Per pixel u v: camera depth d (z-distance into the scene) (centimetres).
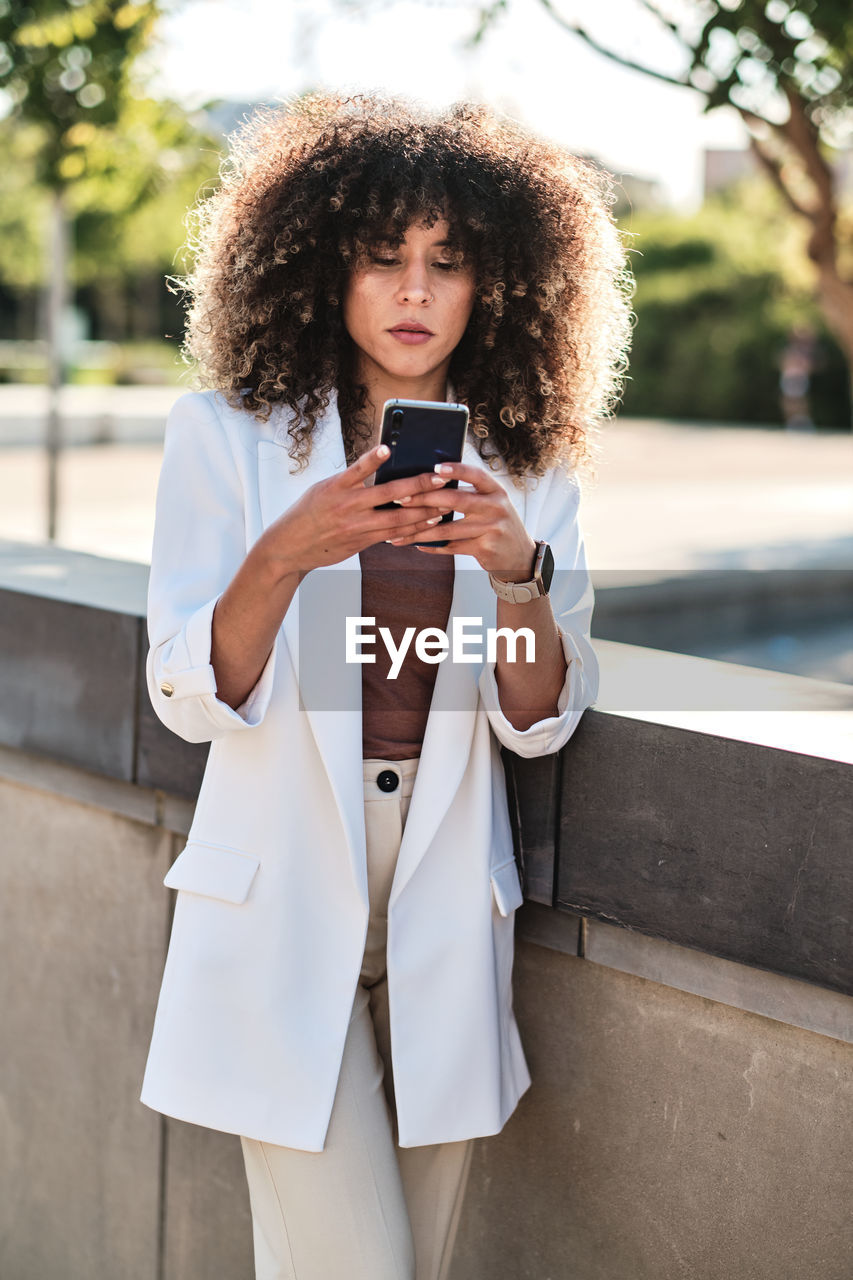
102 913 262
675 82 404
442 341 176
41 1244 283
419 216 170
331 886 170
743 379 2292
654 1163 194
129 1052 261
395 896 171
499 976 183
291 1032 167
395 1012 172
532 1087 207
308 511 144
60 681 250
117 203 569
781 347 2262
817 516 1093
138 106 518
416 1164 185
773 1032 179
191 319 190
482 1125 177
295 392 174
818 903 165
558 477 190
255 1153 171
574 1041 201
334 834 170
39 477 1269
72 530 900
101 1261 271
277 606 153
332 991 170
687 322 2338
